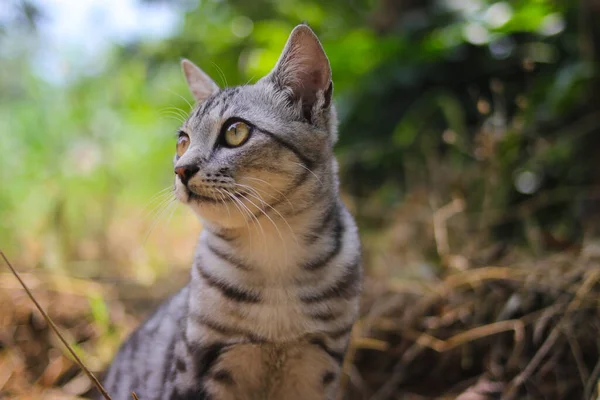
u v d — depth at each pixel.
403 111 1.01
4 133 1.13
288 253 0.57
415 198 0.89
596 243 0.73
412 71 0.97
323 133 0.58
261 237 0.56
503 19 0.90
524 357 0.66
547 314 0.66
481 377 0.67
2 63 1.18
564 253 0.72
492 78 0.92
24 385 0.69
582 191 0.81
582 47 0.82
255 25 1.22
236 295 0.56
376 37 1.09
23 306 0.77
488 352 0.68
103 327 0.75
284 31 1.08
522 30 0.88
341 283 0.58
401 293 0.75
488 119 0.86
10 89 1.21
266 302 0.56
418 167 0.94
